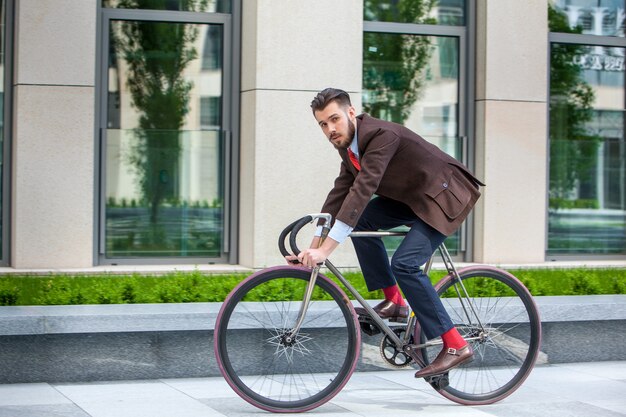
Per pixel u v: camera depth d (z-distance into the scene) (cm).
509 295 621
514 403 607
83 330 639
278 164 1088
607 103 1273
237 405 588
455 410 585
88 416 553
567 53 1255
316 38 1096
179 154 1130
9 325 626
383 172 551
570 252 1262
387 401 608
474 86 1208
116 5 1106
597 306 738
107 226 1108
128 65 1114
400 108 1199
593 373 704
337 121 554
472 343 611
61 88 1056
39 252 1059
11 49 1079
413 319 591
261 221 1084
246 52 1112
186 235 1137
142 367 654
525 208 1197
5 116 1083
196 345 663
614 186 1280
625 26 1276
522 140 1194
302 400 573
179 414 562
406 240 568
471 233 1202
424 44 1205
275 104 1084
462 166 579
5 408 568
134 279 883
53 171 1059
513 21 1188
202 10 1131
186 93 1133
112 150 1109
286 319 584
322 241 577
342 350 588
